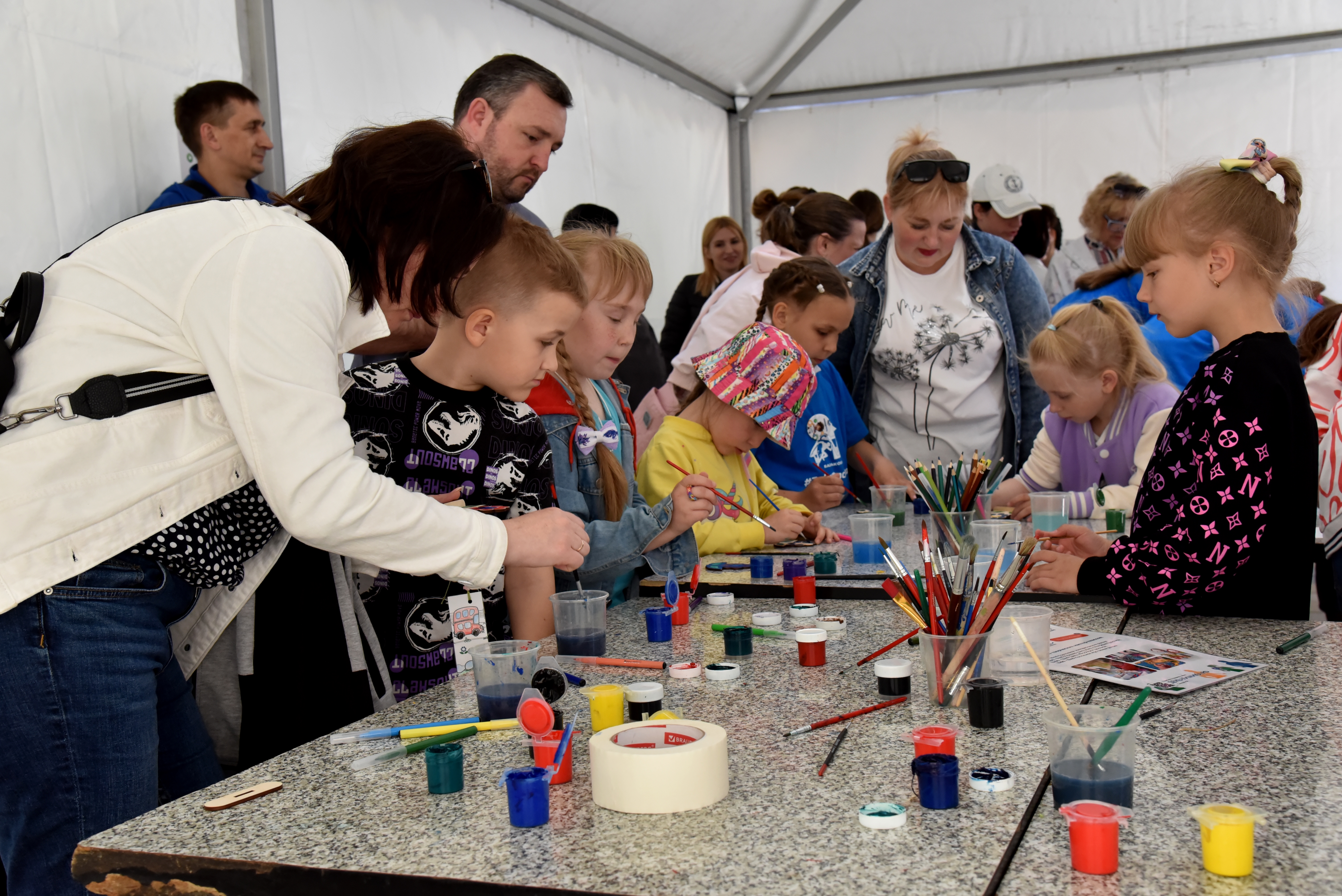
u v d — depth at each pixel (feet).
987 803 3.17
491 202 4.83
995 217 16.46
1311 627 5.33
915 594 4.43
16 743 4.04
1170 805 3.10
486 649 4.37
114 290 4.13
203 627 4.82
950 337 11.51
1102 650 4.97
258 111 9.73
